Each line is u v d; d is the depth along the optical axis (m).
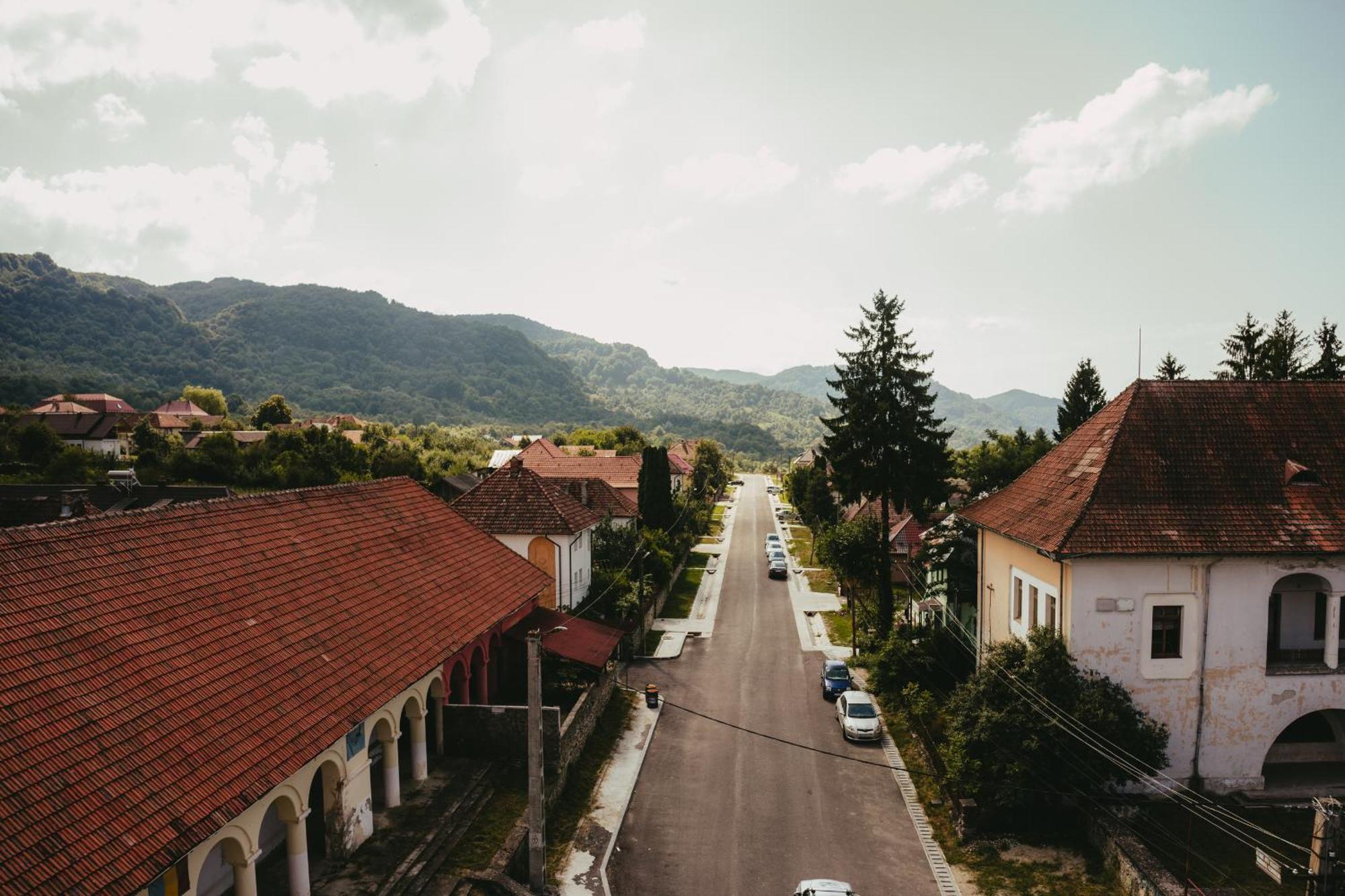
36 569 14.76
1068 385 61.00
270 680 16.64
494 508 43.91
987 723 23.05
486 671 26.69
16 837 10.45
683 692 37.12
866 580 45.94
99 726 12.86
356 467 91.75
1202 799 23.47
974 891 20.69
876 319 40.81
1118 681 23.89
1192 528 24.03
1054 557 23.58
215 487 52.62
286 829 16.36
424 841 19.27
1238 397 26.92
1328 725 26.34
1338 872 14.03
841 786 27.09
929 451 40.12
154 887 12.67
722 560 73.94
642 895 20.39
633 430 153.38
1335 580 23.94
